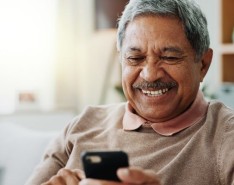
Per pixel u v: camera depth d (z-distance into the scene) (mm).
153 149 1361
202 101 1432
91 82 3639
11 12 3348
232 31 2633
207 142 1311
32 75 3424
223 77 2625
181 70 1323
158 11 1305
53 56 3465
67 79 3553
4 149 2420
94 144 1459
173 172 1286
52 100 3473
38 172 1529
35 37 3416
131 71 1366
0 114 3332
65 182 1300
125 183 1027
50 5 3439
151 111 1378
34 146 2299
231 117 1342
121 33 1395
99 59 3613
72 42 3543
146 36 1312
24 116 3357
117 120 1493
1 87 3344
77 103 3623
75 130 1535
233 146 1260
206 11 3008
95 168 1042
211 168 1271
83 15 3582
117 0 3379
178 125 1375
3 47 3342
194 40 1326
